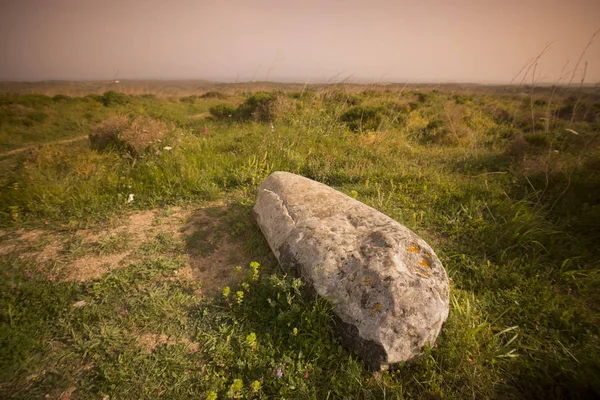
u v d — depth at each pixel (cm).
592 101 563
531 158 577
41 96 1623
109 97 1631
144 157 550
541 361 220
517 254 341
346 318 220
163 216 413
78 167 507
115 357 214
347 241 255
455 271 316
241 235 370
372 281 219
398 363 207
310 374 207
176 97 2497
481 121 1107
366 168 570
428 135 965
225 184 504
